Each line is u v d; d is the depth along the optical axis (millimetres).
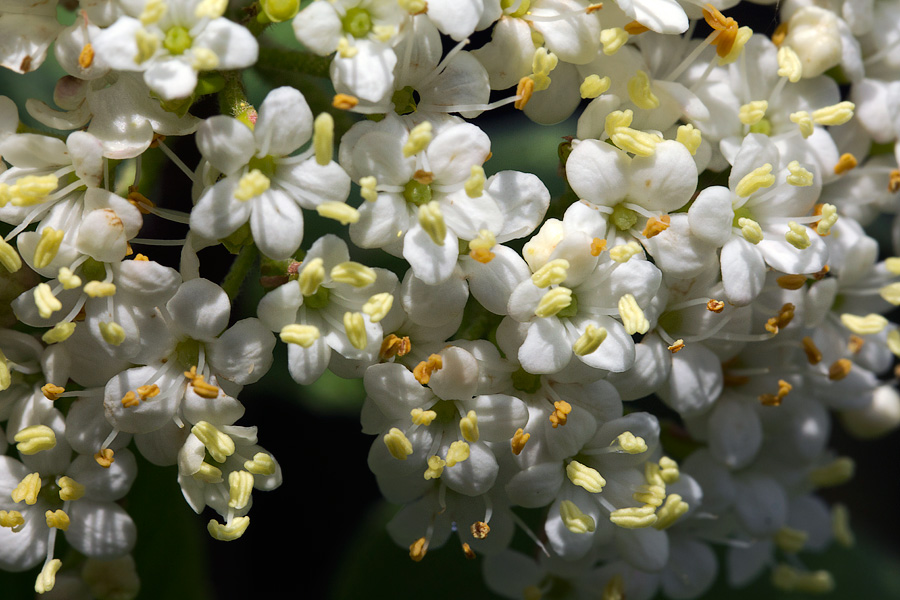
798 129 145
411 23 137
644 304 139
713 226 139
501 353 143
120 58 134
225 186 136
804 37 146
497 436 140
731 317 144
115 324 136
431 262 137
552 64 139
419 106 140
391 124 138
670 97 141
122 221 137
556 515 143
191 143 144
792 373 150
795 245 140
